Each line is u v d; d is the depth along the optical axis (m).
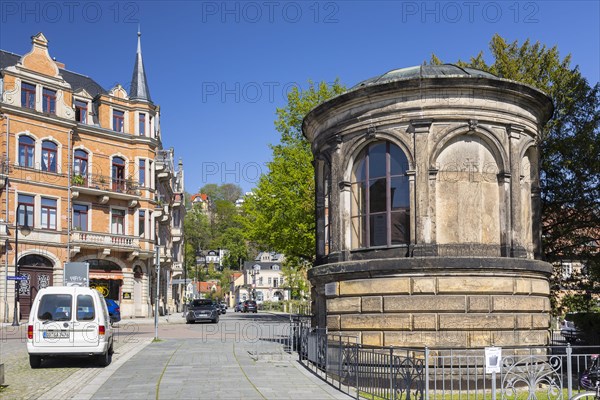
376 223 17.62
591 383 13.38
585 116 28.20
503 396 12.67
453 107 16.81
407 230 17.05
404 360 13.00
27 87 49.47
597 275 27.28
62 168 51.00
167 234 76.31
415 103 16.97
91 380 15.88
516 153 17.27
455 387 15.57
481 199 16.97
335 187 18.44
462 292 16.00
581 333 23.95
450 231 16.73
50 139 50.34
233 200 167.00
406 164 17.23
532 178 18.52
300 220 41.66
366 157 17.97
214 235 149.25
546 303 17.27
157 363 19.53
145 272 57.88
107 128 55.12
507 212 16.98
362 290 16.89
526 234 18.03
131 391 14.14
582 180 26.94
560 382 13.01
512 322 16.17
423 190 16.69
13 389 14.48
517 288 16.34
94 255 52.97
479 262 15.98
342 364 15.48
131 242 55.19
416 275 16.19
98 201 53.94
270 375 16.80
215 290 129.75
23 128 48.69
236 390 14.30
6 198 47.12
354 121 17.91
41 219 49.50
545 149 27.20
